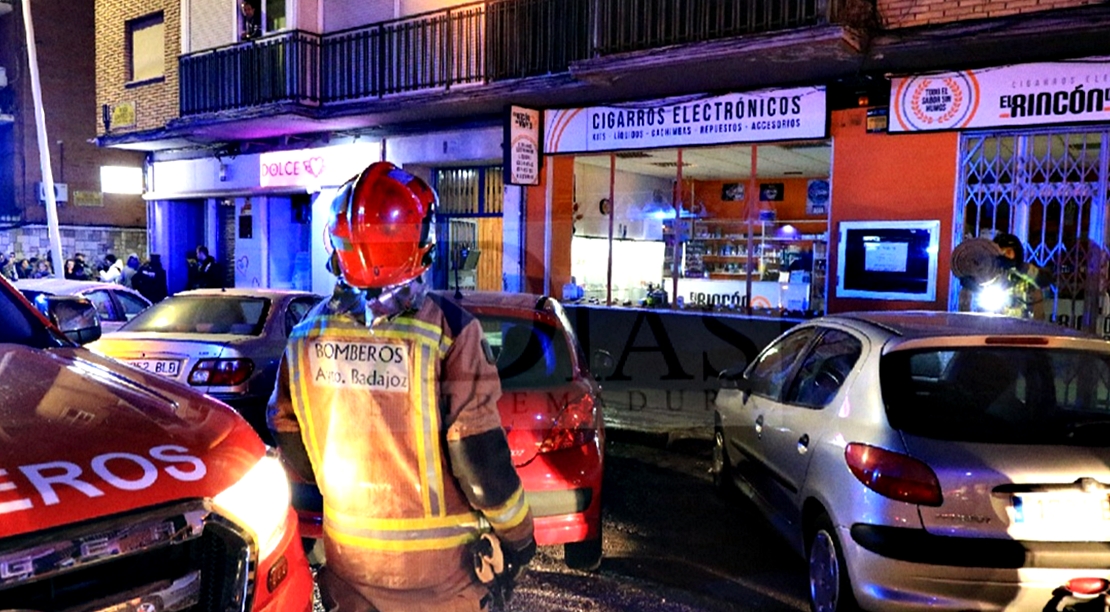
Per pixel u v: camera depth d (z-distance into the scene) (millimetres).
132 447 2053
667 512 5598
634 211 12758
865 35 8062
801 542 4188
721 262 12469
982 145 8383
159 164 17422
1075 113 7742
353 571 2078
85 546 1763
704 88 10031
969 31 7516
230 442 2318
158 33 16406
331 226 1947
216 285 15047
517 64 11266
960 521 3316
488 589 2109
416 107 11641
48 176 14023
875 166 8914
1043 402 3963
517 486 2041
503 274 11938
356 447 2012
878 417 3666
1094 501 3293
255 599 2113
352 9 13297
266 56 13828
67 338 3289
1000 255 7160
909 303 8734
